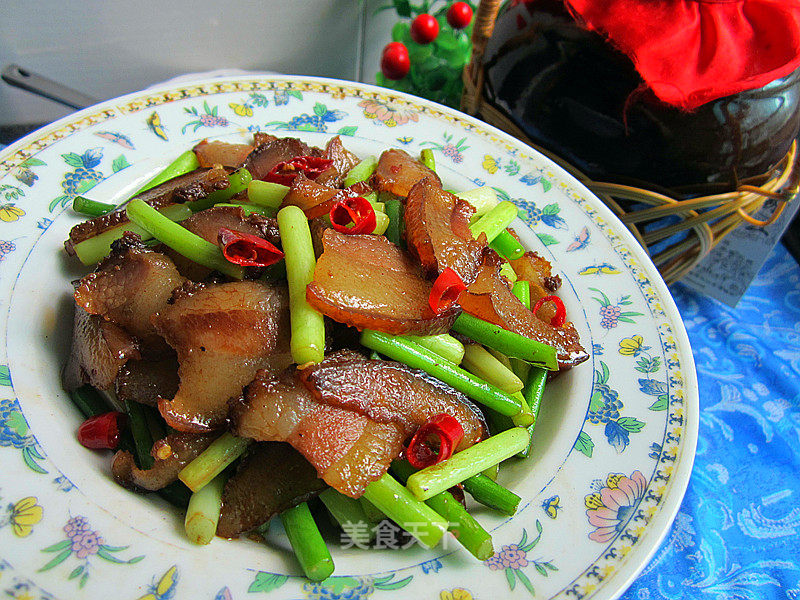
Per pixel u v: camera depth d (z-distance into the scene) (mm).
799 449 327
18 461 200
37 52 393
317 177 269
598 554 204
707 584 277
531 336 241
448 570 200
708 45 293
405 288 222
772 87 292
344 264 215
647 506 216
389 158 291
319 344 203
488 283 239
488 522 213
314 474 210
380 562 202
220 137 310
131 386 221
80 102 330
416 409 214
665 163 309
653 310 275
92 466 209
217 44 427
